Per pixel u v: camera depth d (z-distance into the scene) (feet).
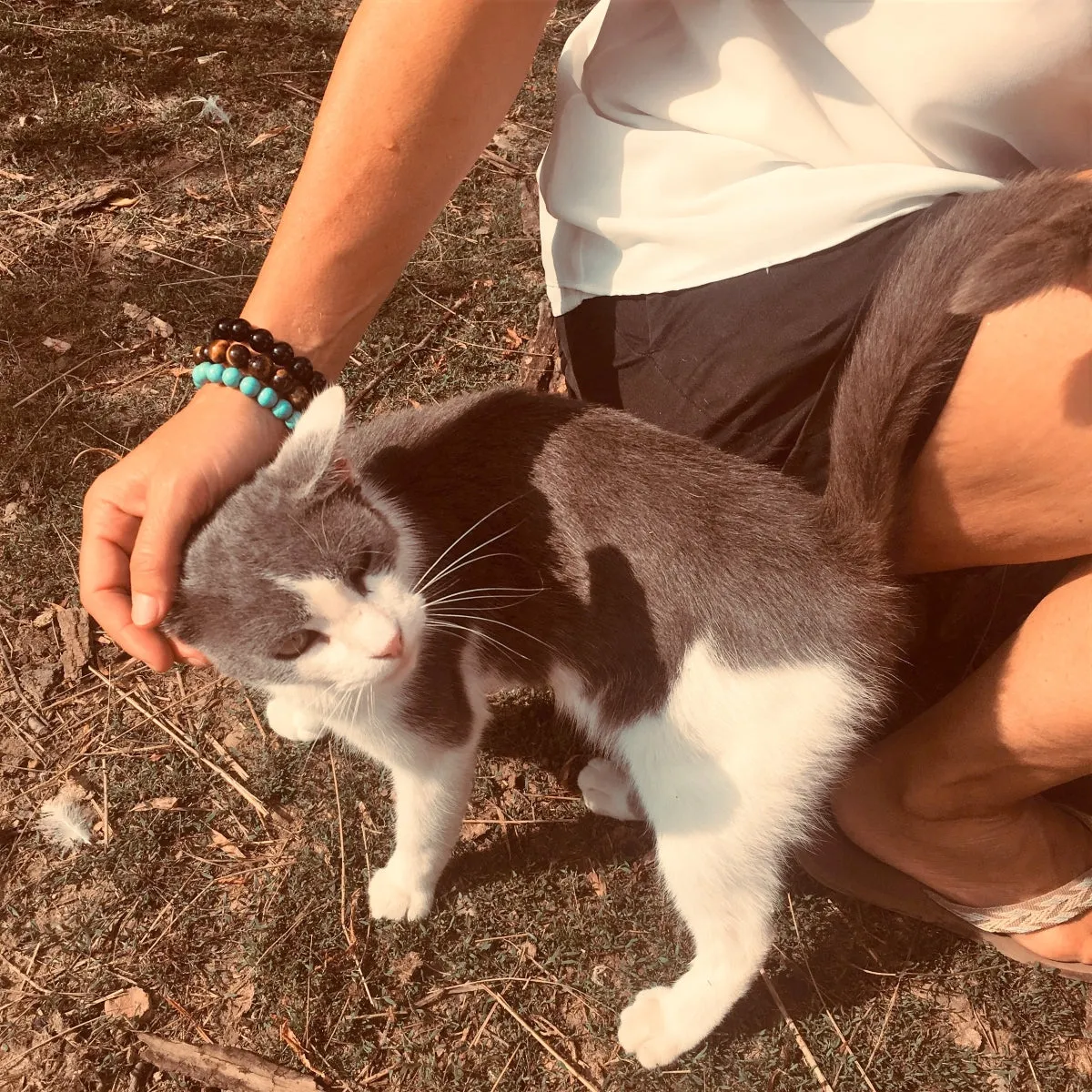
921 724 5.44
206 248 9.17
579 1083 5.50
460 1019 5.69
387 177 4.46
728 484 5.25
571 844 6.38
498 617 5.50
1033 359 4.16
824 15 4.37
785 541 5.08
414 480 5.49
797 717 5.00
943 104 4.36
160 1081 5.36
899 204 4.64
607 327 5.74
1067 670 4.46
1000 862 5.44
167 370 8.25
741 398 5.39
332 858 6.16
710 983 5.42
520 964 5.89
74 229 9.20
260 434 4.83
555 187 5.63
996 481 4.61
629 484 5.24
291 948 5.80
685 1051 5.49
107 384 8.11
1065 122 4.43
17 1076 5.28
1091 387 4.09
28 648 6.74
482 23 4.21
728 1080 5.52
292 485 4.73
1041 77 4.15
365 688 4.99
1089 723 4.48
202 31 11.43
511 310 8.92
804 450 5.60
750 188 4.91
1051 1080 5.56
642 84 5.19
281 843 6.20
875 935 6.06
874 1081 5.54
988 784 5.11
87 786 6.28
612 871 6.27
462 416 5.64
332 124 4.42
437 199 4.69
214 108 10.23
